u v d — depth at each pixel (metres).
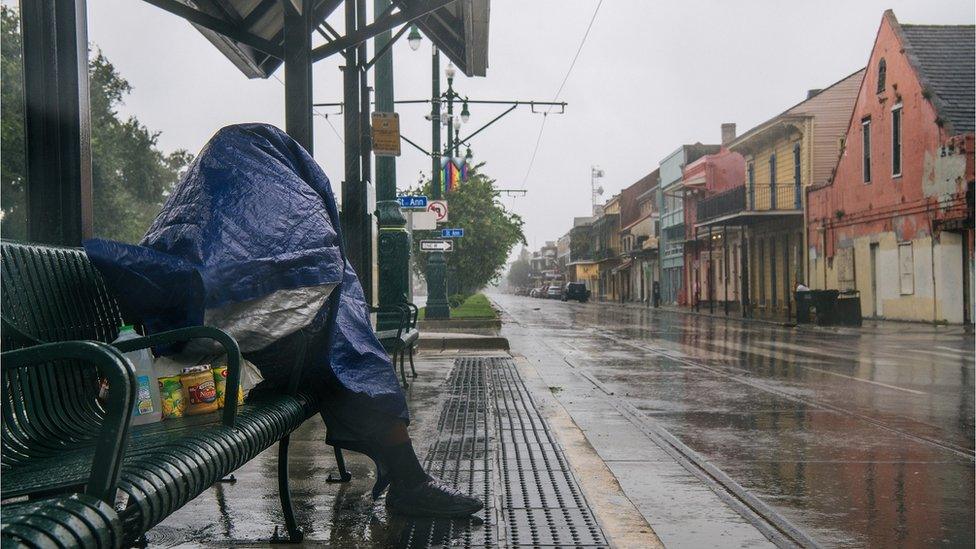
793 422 7.60
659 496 4.75
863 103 31.77
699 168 52.56
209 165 3.37
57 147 4.18
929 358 14.69
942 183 26.45
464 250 34.03
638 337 21.17
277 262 3.18
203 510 4.09
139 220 41.72
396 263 11.50
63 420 2.99
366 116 10.06
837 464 5.76
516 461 5.26
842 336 21.52
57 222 4.17
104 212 38.62
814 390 10.00
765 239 42.34
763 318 31.66
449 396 8.44
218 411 3.20
